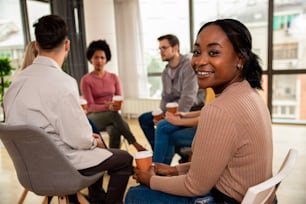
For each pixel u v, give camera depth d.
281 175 0.73
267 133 0.84
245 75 0.87
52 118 1.13
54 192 1.20
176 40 2.08
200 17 3.88
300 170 2.04
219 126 0.76
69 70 3.26
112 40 3.42
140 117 2.18
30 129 1.03
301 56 3.62
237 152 0.79
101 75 2.38
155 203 0.94
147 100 3.49
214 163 0.78
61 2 3.33
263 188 0.66
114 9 3.61
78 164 1.23
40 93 1.11
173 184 0.89
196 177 0.82
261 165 0.82
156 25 3.86
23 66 1.40
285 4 3.54
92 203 1.61
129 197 1.00
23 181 1.20
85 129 1.19
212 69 0.83
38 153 1.10
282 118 3.88
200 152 0.79
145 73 3.89
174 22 3.89
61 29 1.19
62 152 1.12
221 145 0.77
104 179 1.68
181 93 2.06
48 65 1.17
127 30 3.77
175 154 2.15
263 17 3.64
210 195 0.87
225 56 0.81
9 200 1.73
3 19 3.29
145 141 2.34
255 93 0.85
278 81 3.76
